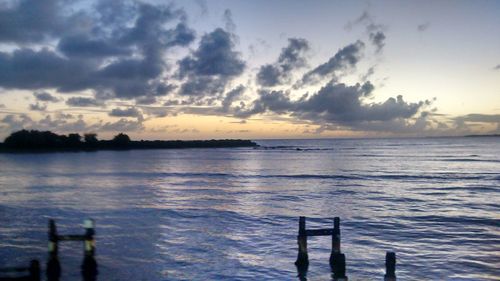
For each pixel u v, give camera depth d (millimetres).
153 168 97938
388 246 24516
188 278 19047
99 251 23484
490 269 20234
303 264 20547
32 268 14547
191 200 44500
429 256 22422
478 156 141375
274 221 32438
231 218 33719
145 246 24641
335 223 20234
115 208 38719
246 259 21984
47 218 33344
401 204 41031
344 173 80250
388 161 119250
